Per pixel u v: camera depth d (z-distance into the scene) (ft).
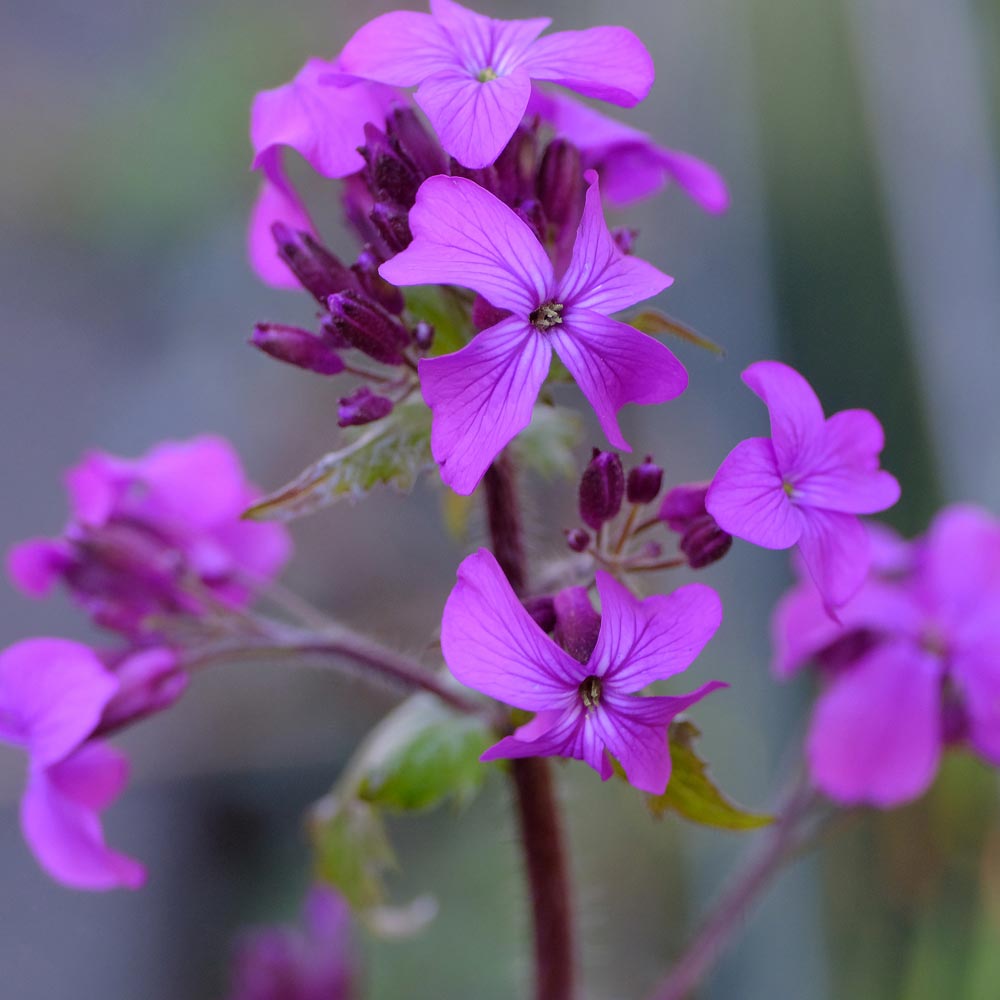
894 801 1.28
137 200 3.04
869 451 1.13
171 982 2.22
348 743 2.48
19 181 3.18
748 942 1.89
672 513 1.16
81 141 3.18
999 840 1.55
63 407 2.96
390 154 1.14
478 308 1.12
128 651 1.24
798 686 2.06
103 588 1.25
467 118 1.10
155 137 3.05
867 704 1.29
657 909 2.13
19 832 2.37
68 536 1.25
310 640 1.23
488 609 1.08
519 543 1.18
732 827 1.15
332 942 1.44
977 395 2.06
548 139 1.23
